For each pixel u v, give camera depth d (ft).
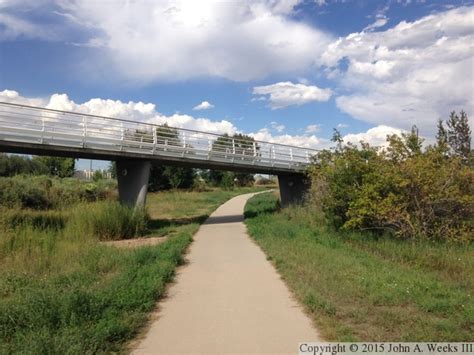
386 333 18.37
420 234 42.11
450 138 70.03
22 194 84.89
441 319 19.81
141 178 74.90
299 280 27.61
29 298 21.42
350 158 50.14
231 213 98.27
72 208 63.72
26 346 15.92
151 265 32.24
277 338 18.22
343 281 26.61
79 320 18.80
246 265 35.40
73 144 64.75
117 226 56.80
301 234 49.44
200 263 36.73
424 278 27.20
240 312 22.09
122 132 70.03
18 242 40.37
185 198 139.95
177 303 24.00
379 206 43.73
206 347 17.35
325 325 19.29
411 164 44.45
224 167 87.51
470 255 35.70
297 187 97.81
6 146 59.62
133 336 18.66
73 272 29.63
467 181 44.57
